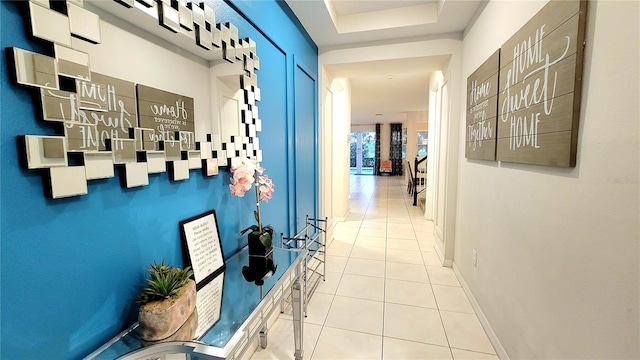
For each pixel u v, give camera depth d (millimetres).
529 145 1337
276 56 2119
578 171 1012
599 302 915
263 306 1204
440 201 3352
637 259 772
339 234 4133
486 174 1971
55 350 763
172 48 1111
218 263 1436
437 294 2426
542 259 1254
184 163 1193
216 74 1380
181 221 1216
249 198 1793
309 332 1927
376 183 10422
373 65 3195
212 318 1136
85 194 809
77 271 811
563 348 1104
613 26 851
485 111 1963
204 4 1246
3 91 638
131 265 985
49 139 712
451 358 1701
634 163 778
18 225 673
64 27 735
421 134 11469
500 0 1763
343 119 4773
